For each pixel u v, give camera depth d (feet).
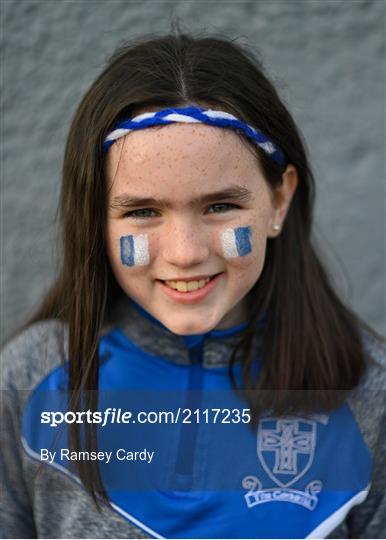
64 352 3.72
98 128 3.15
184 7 5.09
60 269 4.03
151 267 3.15
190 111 2.96
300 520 3.50
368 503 3.63
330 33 5.38
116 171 3.08
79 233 3.38
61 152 5.23
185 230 3.02
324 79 5.44
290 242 3.79
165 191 2.97
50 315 4.04
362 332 3.97
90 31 5.08
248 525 3.47
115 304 3.79
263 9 5.23
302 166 3.69
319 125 5.54
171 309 3.21
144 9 5.06
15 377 3.79
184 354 3.67
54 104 5.19
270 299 3.74
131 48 3.47
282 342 3.71
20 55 5.16
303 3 5.29
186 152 2.94
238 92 3.19
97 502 3.47
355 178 5.67
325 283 3.99
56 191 5.28
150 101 3.07
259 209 3.18
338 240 5.75
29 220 5.40
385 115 5.56
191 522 3.47
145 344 3.71
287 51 5.34
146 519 3.47
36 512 3.68
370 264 5.88
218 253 3.11
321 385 3.66
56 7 5.08
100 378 3.74
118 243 3.19
